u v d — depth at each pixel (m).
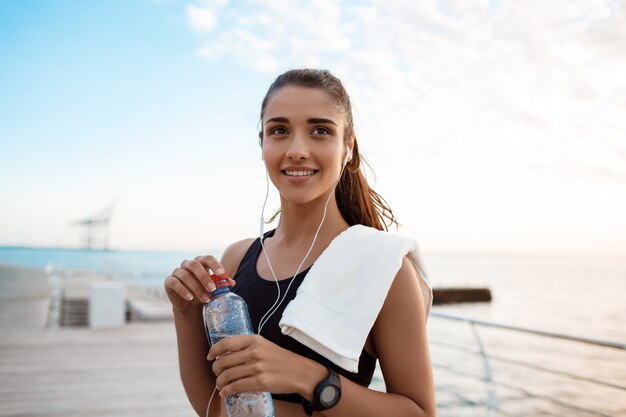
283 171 1.02
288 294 1.02
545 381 7.89
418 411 0.89
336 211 1.11
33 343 7.48
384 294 0.91
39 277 27.09
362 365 0.99
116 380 5.47
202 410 1.10
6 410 4.41
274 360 0.80
